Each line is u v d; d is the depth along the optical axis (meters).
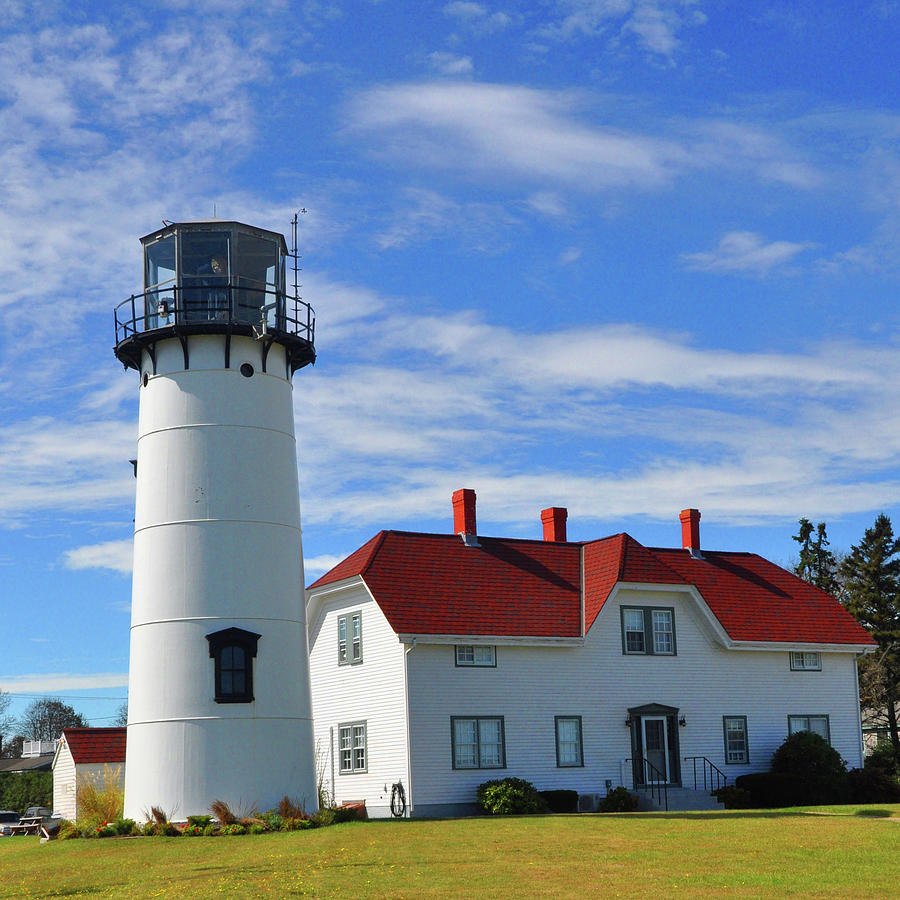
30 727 132.38
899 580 64.31
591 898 19.98
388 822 32.41
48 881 25.16
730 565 48.94
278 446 34.09
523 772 39.78
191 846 28.64
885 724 65.88
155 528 33.00
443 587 41.09
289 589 33.56
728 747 43.81
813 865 23.05
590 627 41.38
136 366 35.06
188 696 31.80
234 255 33.84
